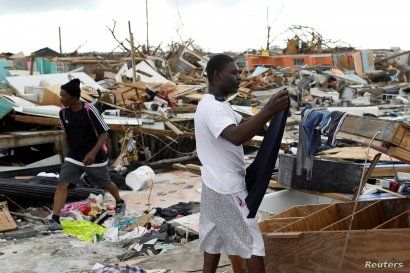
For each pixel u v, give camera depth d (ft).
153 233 19.89
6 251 18.43
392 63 132.46
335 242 11.51
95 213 22.98
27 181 26.20
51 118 34.63
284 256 12.30
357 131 11.69
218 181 10.97
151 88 50.19
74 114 20.68
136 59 73.92
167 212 23.16
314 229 13.65
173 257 16.56
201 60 91.91
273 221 14.02
